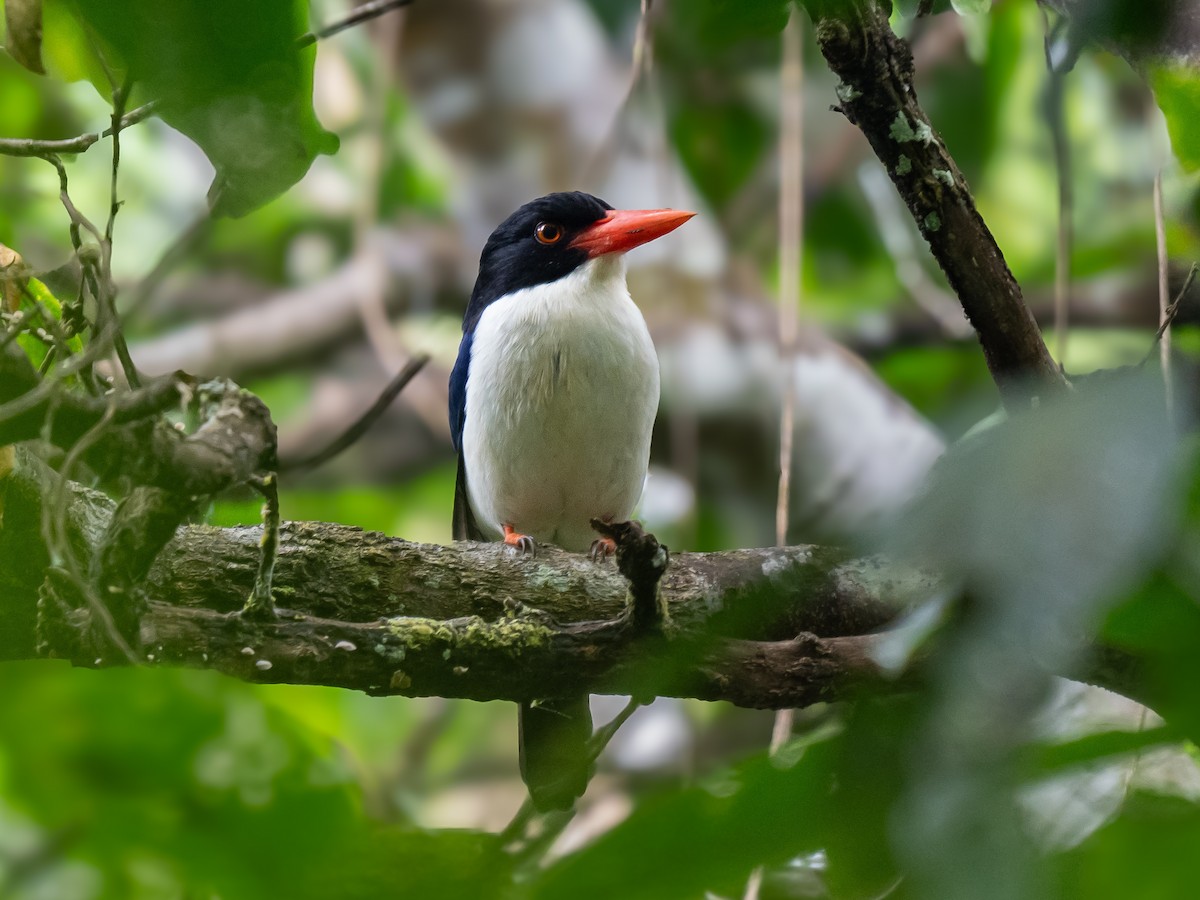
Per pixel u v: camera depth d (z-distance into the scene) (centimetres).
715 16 399
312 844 344
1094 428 205
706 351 1124
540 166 1234
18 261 505
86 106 1236
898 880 236
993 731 209
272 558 458
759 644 482
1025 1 1089
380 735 1220
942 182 475
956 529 213
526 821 319
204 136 359
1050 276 1345
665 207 924
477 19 1224
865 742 230
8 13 431
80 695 396
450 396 975
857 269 1360
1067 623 196
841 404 1110
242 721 394
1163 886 244
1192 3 357
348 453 1487
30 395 349
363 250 1137
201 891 380
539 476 898
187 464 352
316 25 983
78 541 516
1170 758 312
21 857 411
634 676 496
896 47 464
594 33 1243
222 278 1546
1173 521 195
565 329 871
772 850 226
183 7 273
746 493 1122
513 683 502
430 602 615
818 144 1278
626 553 463
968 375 1305
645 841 223
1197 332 462
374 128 1151
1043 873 206
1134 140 1333
